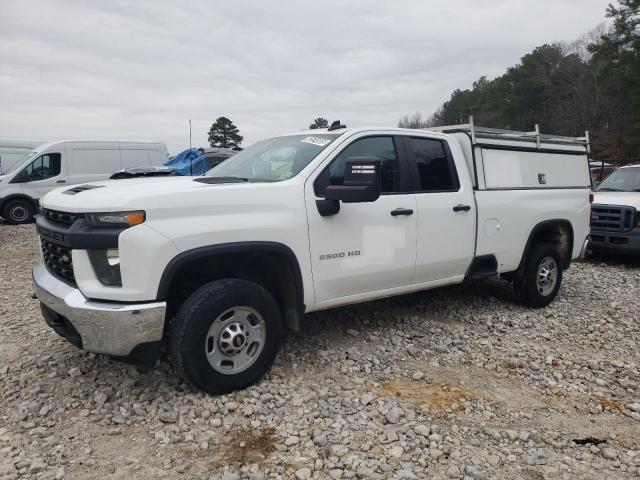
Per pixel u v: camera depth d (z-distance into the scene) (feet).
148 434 10.95
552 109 171.73
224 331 12.25
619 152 127.24
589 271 29.04
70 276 11.96
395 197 15.52
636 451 10.78
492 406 12.51
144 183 13.00
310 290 13.75
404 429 11.23
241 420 11.45
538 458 10.38
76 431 11.02
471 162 17.99
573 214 21.42
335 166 14.44
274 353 13.09
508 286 23.36
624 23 124.88
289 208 13.19
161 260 11.26
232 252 12.23
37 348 15.49
